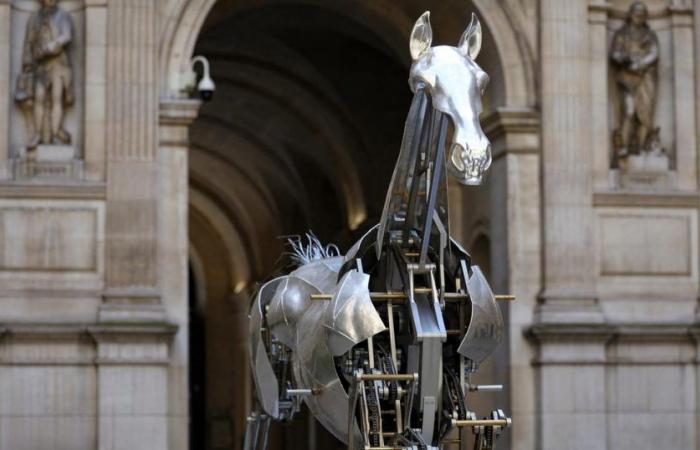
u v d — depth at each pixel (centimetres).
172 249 4644
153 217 4588
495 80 4962
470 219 5234
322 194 7269
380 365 2456
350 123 6475
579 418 4750
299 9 5950
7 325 4472
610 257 4894
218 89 6875
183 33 4694
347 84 6438
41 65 4659
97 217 4603
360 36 6056
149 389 4509
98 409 4491
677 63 5003
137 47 4631
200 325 8900
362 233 6519
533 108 4862
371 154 6481
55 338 4503
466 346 2434
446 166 2292
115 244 4572
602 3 4928
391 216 2484
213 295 8862
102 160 4628
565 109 4859
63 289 4575
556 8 4884
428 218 2391
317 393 2656
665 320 4900
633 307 4897
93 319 4559
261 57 6506
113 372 4494
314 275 2941
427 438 2406
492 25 4894
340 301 2447
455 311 2509
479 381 5031
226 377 8856
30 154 4619
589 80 4900
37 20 4659
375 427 2409
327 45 6381
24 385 4491
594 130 4922
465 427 2431
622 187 4922
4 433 4469
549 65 4869
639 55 4966
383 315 2509
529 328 4775
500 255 4906
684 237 4938
